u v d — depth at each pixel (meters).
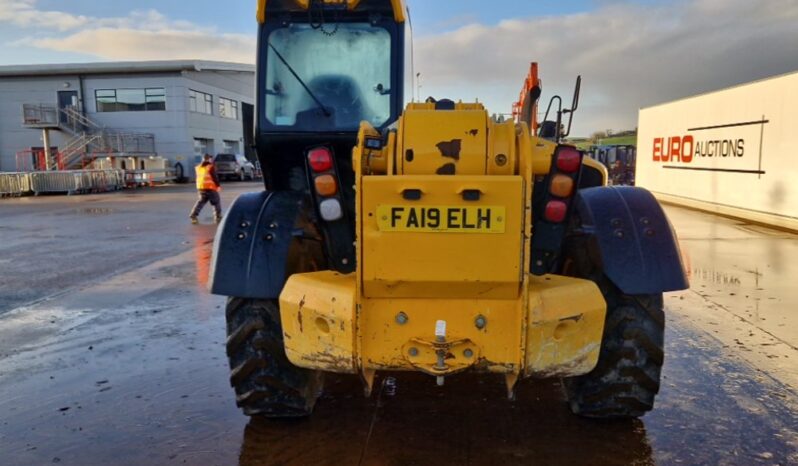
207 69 39.88
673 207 16.88
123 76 37.50
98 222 15.25
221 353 5.11
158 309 6.59
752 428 3.61
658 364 3.34
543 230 2.95
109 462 3.34
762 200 12.80
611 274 3.18
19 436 3.66
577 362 2.89
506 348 2.83
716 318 5.88
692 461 3.25
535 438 3.51
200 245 11.23
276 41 3.90
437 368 2.82
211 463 3.31
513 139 2.71
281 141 3.99
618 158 23.38
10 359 5.03
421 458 3.31
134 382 4.48
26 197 24.83
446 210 2.62
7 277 8.44
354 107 3.93
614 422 3.68
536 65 7.84
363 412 3.88
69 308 6.69
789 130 11.82
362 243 2.70
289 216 3.44
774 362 4.69
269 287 3.26
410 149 2.71
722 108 14.52
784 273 7.93
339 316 2.83
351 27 3.87
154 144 37.94
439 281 2.70
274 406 3.54
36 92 37.72
